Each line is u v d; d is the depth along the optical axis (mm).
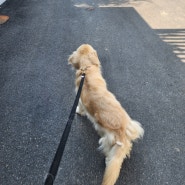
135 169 1483
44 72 2266
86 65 1641
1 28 3016
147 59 2561
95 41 2836
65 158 1521
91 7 3787
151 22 3389
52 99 1958
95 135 1679
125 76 2279
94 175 1437
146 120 1824
